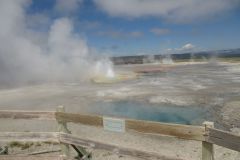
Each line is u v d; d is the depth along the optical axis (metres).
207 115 16.17
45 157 5.12
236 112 16.25
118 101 21.77
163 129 3.80
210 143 3.42
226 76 39.28
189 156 9.30
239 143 3.02
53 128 13.47
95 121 4.50
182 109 18.05
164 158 3.83
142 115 16.97
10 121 15.08
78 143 4.75
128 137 11.60
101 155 9.02
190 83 32.25
